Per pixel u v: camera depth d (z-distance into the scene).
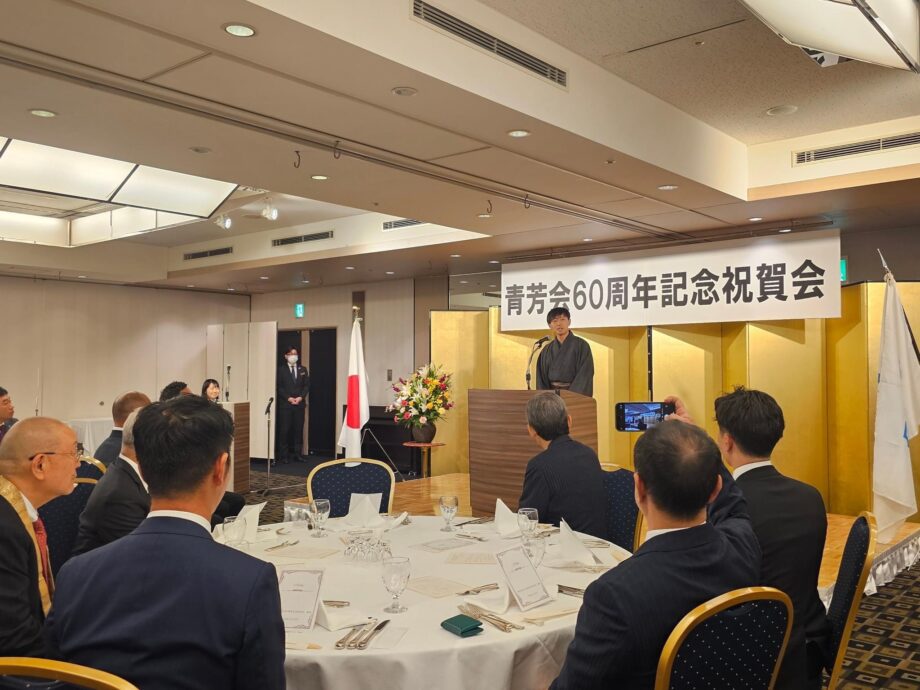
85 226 9.63
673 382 7.87
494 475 4.92
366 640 1.80
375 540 2.65
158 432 1.39
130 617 1.31
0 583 1.84
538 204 6.30
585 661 1.45
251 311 13.92
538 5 3.91
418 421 8.45
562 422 3.11
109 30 3.10
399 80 3.65
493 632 1.88
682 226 7.31
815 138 6.00
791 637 1.97
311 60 3.41
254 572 1.36
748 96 5.19
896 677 3.30
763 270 6.93
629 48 4.43
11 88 3.72
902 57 3.53
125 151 4.82
